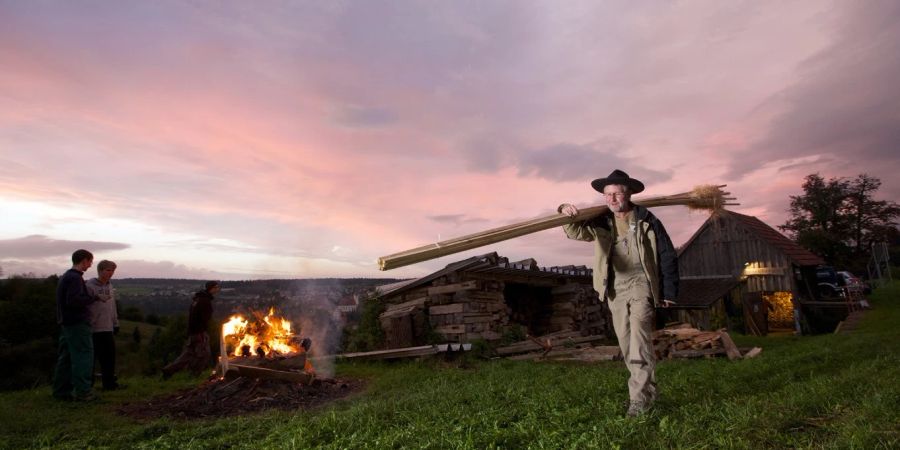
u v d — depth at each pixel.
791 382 5.78
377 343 14.38
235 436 4.86
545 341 14.51
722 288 29.23
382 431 4.42
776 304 33.62
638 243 4.66
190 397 7.85
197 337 10.81
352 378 10.52
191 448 4.50
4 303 18.84
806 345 12.16
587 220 5.03
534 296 19.66
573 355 12.66
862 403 3.93
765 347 14.90
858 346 10.50
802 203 72.25
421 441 3.82
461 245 4.44
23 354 16.14
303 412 6.39
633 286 4.73
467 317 14.02
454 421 4.61
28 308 18.48
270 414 6.18
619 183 4.78
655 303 4.68
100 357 8.83
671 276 4.55
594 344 18.00
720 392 5.19
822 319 31.14
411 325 13.88
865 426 3.23
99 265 8.91
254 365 8.85
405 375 10.12
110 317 8.97
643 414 4.05
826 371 6.98
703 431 3.53
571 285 19.42
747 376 6.31
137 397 8.20
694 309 26.50
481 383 7.61
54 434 5.57
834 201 69.56
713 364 8.38
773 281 30.08
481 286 15.09
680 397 4.89
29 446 5.12
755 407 4.12
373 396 7.88
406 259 4.21
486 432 3.95
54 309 19.05
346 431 4.51
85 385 7.70
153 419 6.70
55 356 16.67
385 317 14.51
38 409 6.91
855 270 61.81
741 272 31.05
